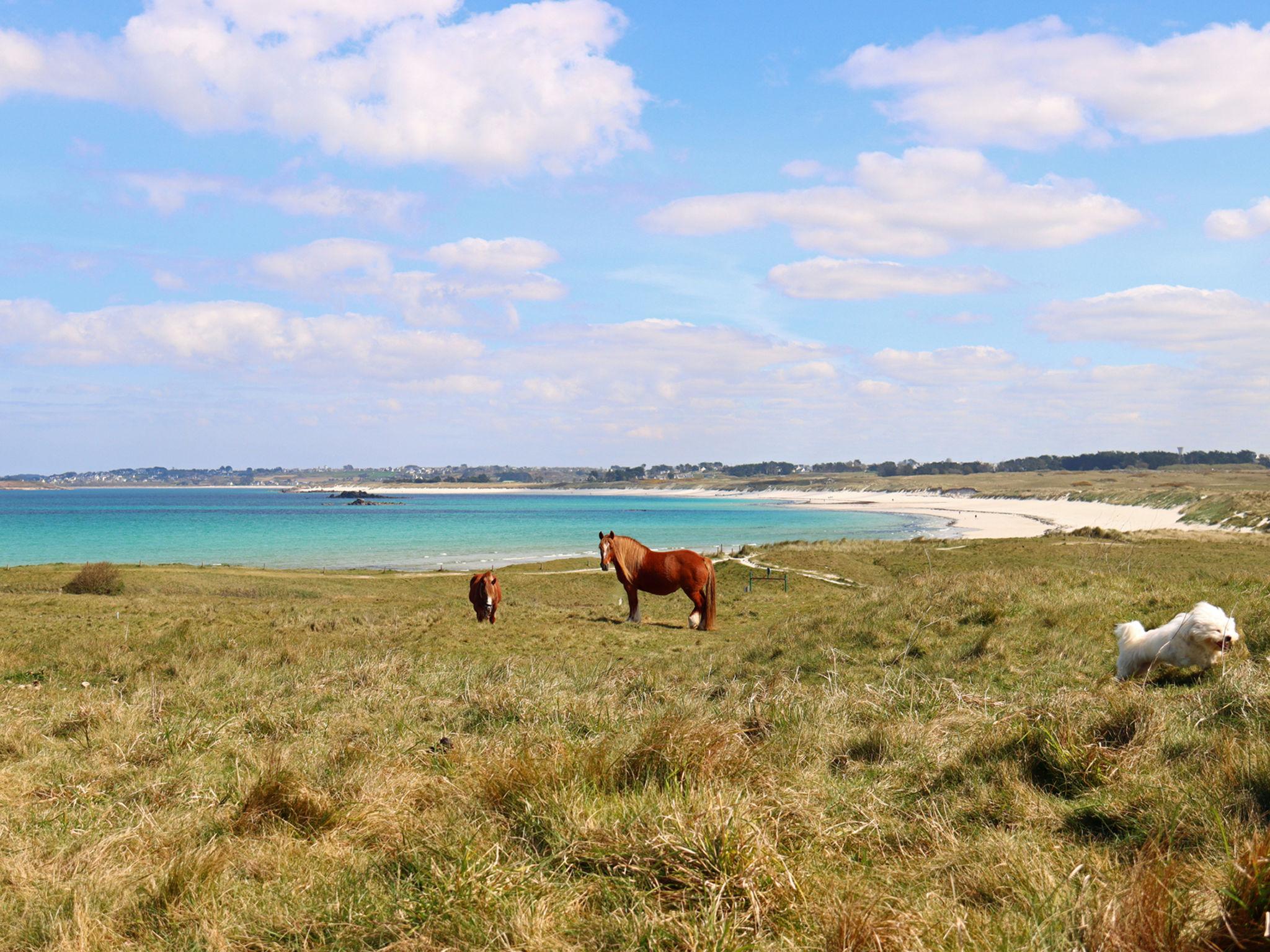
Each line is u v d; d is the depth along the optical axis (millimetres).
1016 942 3178
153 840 5117
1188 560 37469
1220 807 4285
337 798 5727
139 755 7504
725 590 36250
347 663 13758
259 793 5648
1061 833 4496
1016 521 146875
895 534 114125
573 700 9477
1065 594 14133
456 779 6012
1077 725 5930
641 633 20500
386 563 71312
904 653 11125
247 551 84125
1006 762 5582
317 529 123500
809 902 3615
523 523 143500
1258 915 2973
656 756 5637
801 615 19281
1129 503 174250
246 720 9117
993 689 9117
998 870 3898
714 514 186125
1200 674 8164
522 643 18328
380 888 4148
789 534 112812
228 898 4195
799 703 8281
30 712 9492
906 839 4602
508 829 4723
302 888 4258
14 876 4539
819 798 5234
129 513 184250
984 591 14695
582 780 5262
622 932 3400
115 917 4059
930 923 3346
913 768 6035
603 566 23328
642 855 4031
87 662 13555
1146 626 11695
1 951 3715
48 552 82375
